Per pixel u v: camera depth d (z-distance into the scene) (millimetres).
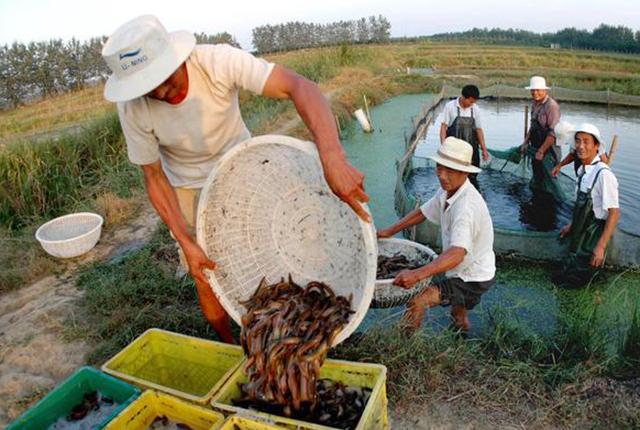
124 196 8023
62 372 4133
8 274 5719
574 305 4898
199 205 3213
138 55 2660
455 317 4547
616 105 17344
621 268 5504
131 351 3578
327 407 3059
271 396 2912
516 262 5867
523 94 19547
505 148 11711
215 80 3111
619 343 4039
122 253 6238
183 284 5090
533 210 7645
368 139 12930
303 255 3297
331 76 20953
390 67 27984
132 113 3102
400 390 3625
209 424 2914
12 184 7750
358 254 2971
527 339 4258
